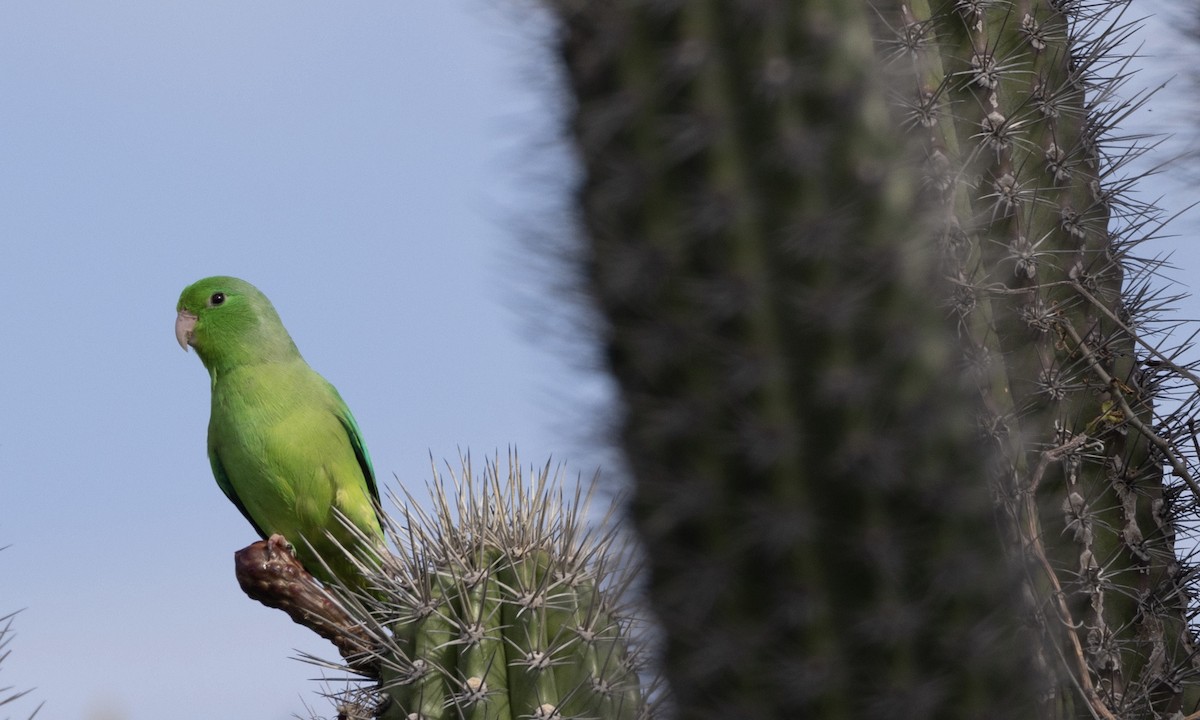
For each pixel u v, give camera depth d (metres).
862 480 5.38
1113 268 9.66
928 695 5.33
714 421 5.47
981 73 9.28
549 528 8.42
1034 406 9.19
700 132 5.45
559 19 5.84
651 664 6.31
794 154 5.41
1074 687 8.13
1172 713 9.01
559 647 7.86
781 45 5.48
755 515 5.41
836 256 5.43
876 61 5.81
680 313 5.50
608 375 5.78
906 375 5.45
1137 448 9.40
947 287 6.14
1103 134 9.91
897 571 5.37
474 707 7.80
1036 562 8.21
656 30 5.53
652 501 5.58
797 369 5.44
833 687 5.34
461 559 8.30
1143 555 9.23
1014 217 9.25
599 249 5.66
